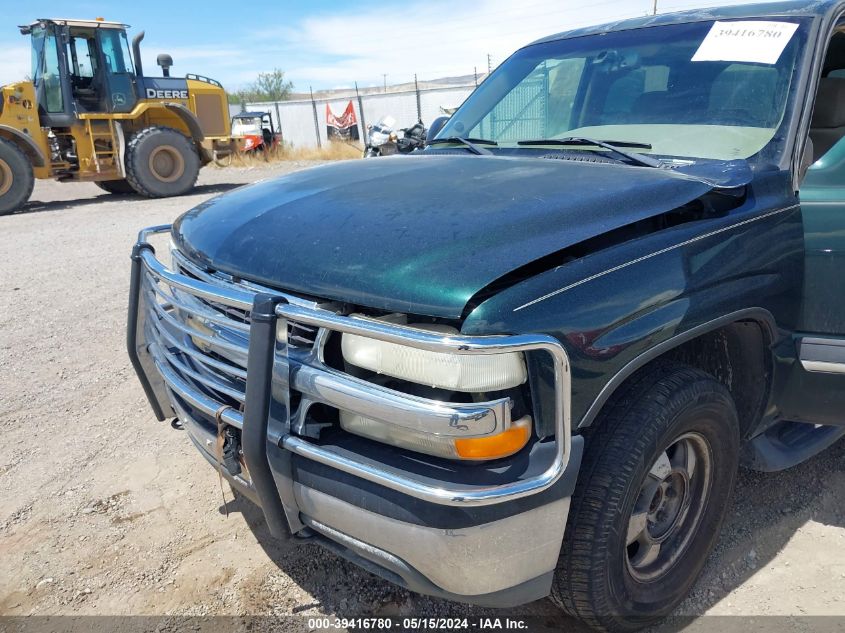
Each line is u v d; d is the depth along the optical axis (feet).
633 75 10.43
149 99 46.39
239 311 7.06
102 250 28.07
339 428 6.63
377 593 8.57
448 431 5.67
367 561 6.75
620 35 11.14
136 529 9.89
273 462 6.55
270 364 6.30
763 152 8.63
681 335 6.91
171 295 8.36
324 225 7.30
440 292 5.98
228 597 8.56
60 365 15.67
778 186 8.35
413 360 6.01
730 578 8.64
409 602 8.41
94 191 53.57
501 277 6.13
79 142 43.75
